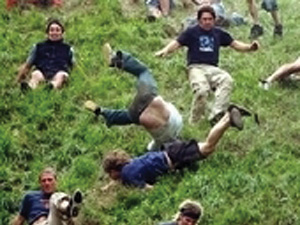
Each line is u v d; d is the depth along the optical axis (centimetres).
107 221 870
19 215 868
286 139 992
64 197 762
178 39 1066
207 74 1046
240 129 916
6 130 1026
